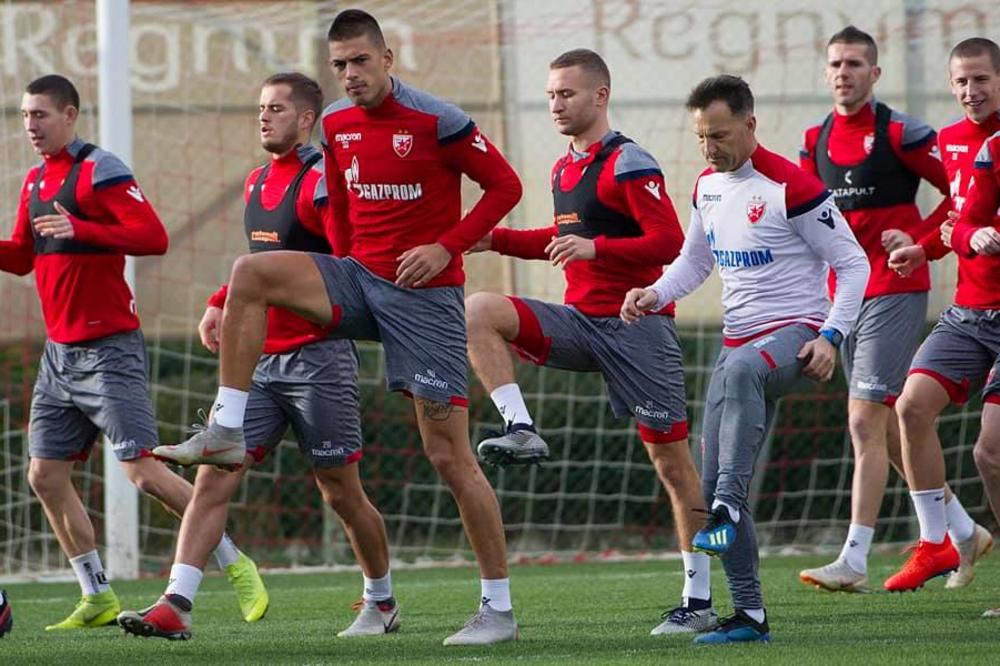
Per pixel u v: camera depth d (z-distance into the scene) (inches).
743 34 1531.7
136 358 917.2
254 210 882.1
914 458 930.1
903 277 932.6
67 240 898.7
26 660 734.5
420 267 721.6
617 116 1529.3
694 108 735.1
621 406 841.5
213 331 892.6
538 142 1525.6
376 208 745.0
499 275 1533.0
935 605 908.6
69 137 916.0
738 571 734.5
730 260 751.7
